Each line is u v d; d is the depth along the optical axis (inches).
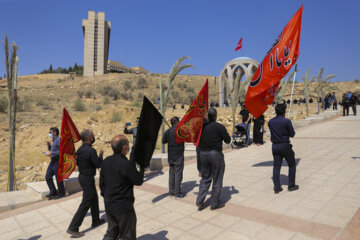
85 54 4773.6
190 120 186.5
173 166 224.5
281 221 161.2
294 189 212.5
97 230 172.1
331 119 716.0
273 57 281.0
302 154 341.7
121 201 118.5
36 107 1473.9
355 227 145.7
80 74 5167.3
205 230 158.7
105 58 4970.5
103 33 4825.3
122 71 5733.3
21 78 4173.2
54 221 192.9
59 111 1354.6
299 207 179.5
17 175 407.5
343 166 269.1
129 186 121.6
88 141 175.0
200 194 189.5
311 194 201.3
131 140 649.6
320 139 437.4
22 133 742.5
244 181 250.1
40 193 243.9
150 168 330.0
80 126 788.0
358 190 201.0
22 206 232.7
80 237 163.2
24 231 179.0
